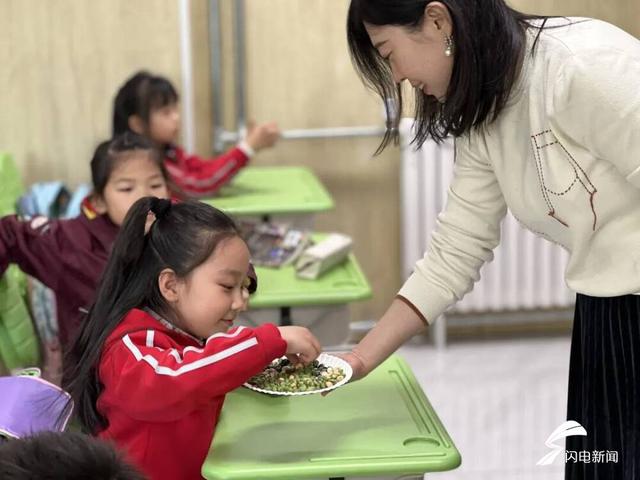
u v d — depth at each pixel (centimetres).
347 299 257
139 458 173
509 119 168
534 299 407
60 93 367
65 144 371
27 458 103
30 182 373
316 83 388
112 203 254
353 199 403
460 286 187
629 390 169
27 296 291
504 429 338
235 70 384
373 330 188
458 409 354
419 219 396
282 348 170
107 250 255
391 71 170
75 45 365
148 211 181
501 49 158
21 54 362
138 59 369
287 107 390
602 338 171
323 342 268
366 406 182
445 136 171
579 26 162
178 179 328
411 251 398
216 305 177
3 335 252
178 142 378
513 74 161
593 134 157
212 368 164
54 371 264
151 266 179
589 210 164
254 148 337
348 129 392
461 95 161
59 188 332
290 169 375
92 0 362
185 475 177
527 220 177
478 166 181
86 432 176
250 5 379
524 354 405
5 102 365
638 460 169
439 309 188
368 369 184
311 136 389
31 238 255
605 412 173
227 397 186
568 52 157
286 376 176
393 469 159
